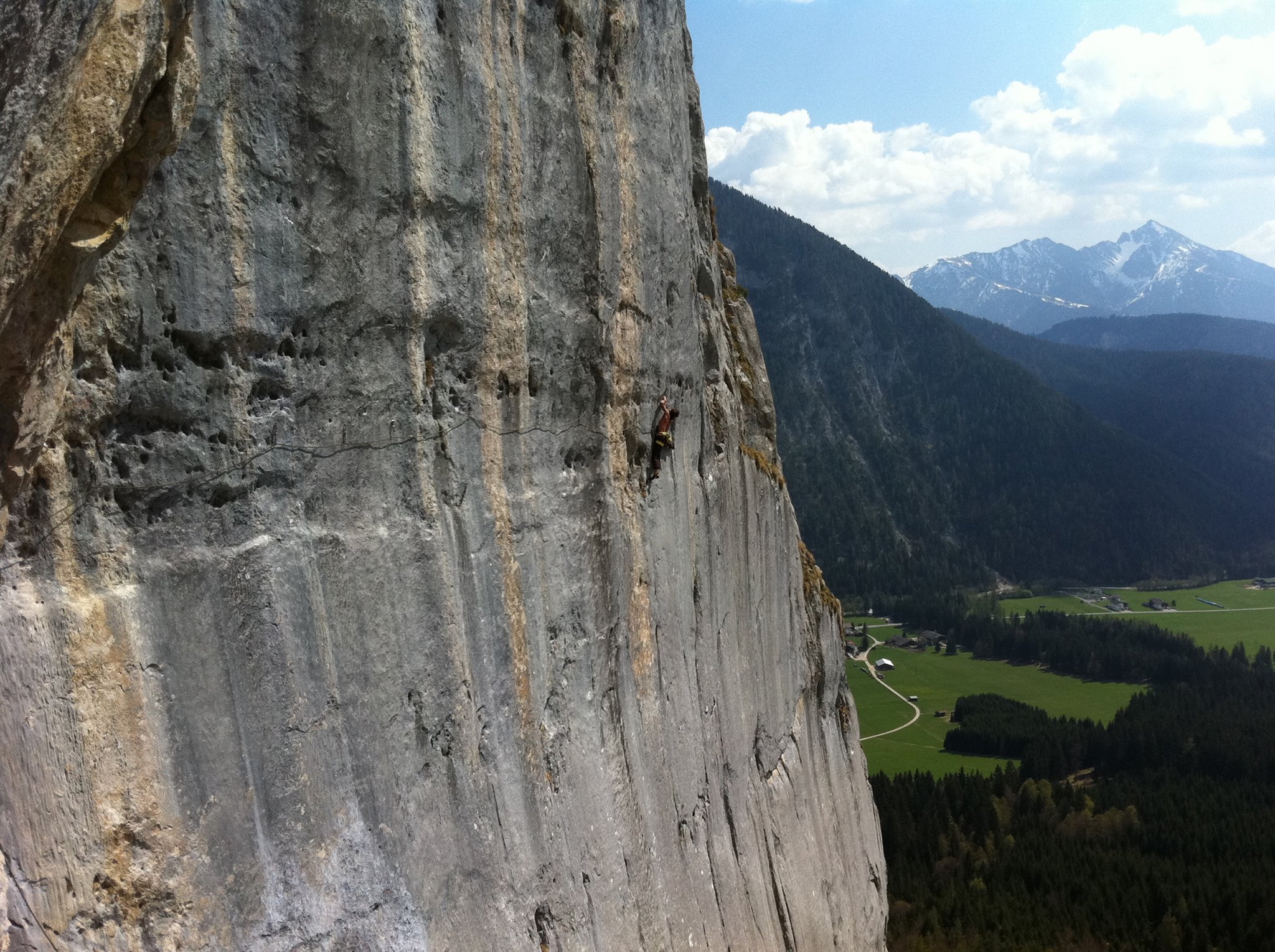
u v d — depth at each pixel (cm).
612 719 1410
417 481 1047
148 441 796
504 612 1170
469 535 1116
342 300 938
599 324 1389
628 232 1485
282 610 887
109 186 688
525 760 1188
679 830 1560
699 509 1848
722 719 1847
